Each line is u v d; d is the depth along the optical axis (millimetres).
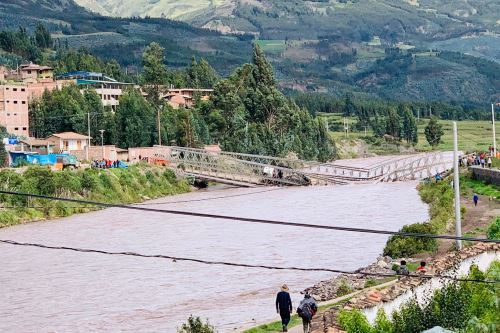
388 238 151750
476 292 74875
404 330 67688
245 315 102500
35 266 146500
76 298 118812
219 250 156500
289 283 121125
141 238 178250
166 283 126875
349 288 109312
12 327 103625
